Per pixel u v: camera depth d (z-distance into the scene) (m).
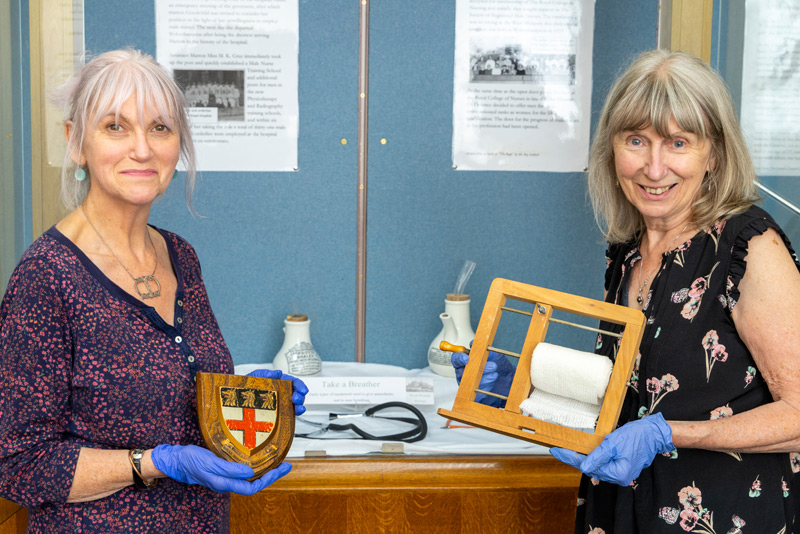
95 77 1.01
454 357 1.48
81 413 1.00
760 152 1.83
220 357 1.15
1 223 1.71
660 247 1.23
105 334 0.99
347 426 1.75
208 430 1.02
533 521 1.63
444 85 2.16
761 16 1.84
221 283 2.21
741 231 1.09
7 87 1.77
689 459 1.11
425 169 2.20
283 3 2.11
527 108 2.18
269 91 2.14
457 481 1.62
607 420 1.09
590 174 1.33
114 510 1.00
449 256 2.23
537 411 1.16
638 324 1.10
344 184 2.19
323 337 2.26
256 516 1.61
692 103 1.10
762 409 1.04
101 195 1.06
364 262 2.23
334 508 1.62
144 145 1.02
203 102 2.13
